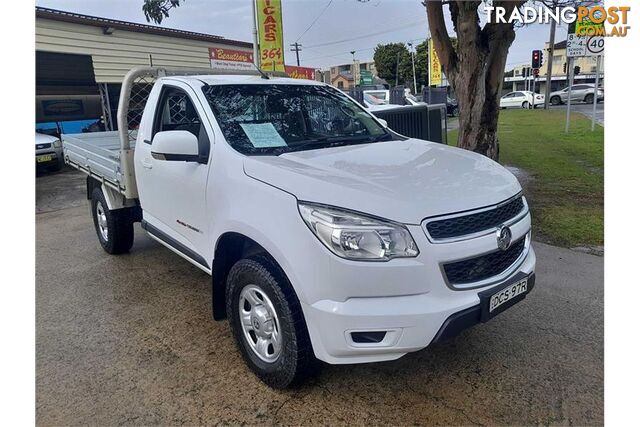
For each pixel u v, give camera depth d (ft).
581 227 17.84
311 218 7.49
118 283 14.58
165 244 12.78
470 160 10.08
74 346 10.84
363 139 11.78
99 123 46.68
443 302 7.51
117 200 15.90
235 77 12.61
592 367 9.32
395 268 7.24
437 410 8.24
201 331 11.40
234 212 8.95
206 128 10.46
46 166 36.96
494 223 8.18
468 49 19.67
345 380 9.15
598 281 13.28
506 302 8.30
